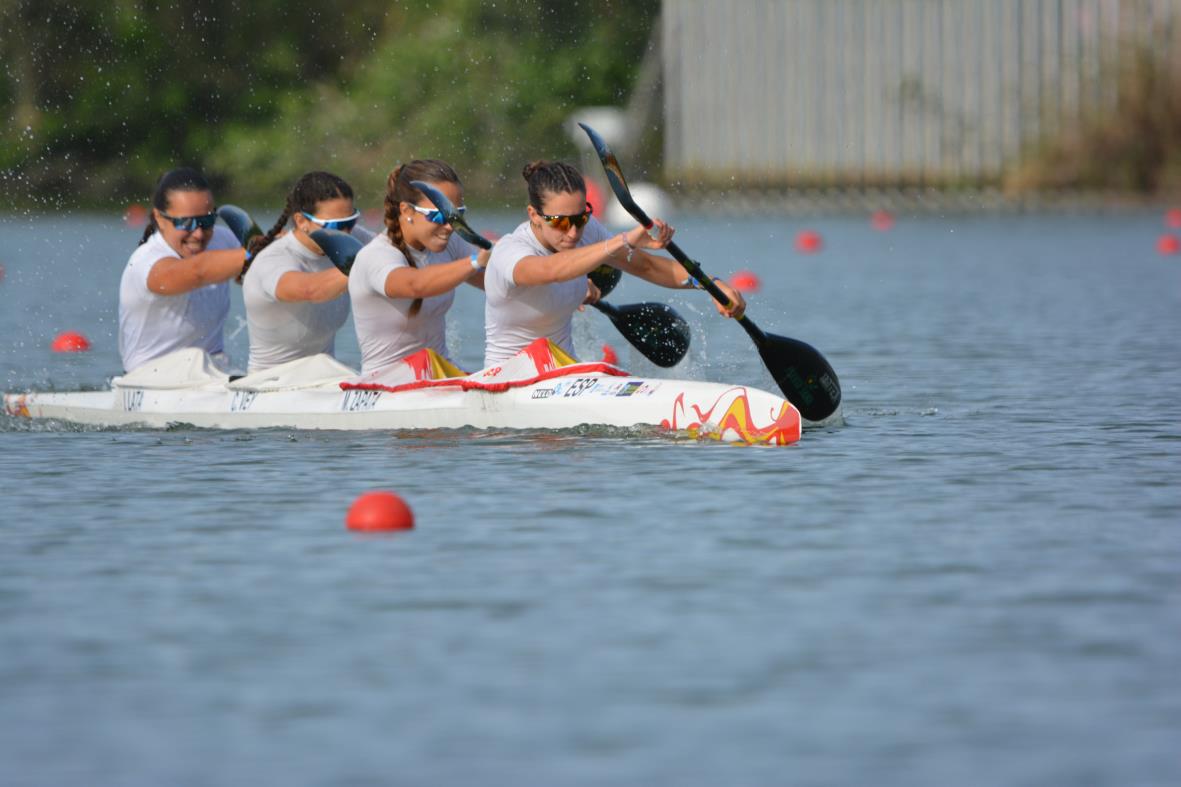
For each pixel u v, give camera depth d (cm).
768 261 7719
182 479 2580
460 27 13462
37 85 13938
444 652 1648
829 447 2803
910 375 3794
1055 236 8950
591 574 1944
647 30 13512
